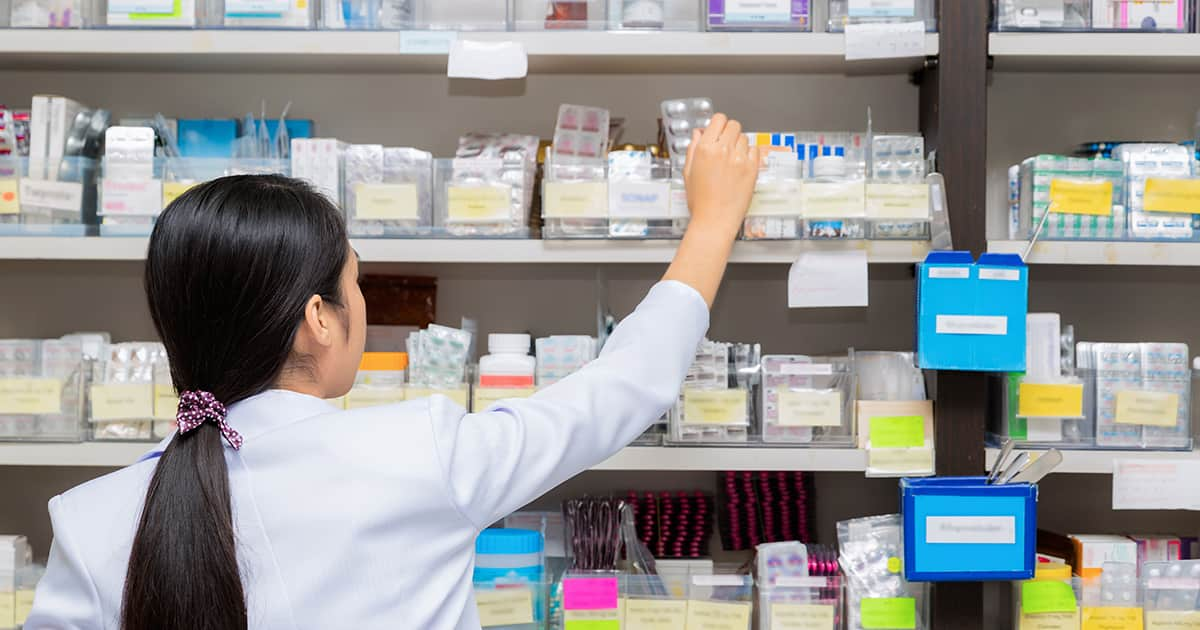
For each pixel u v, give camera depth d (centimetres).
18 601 188
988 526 174
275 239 99
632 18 188
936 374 185
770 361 188
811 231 181
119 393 188
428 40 185
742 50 184
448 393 186
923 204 179
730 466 185
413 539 98
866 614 183
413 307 226
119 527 97
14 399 187
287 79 230
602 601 182
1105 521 228
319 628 92
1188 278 228
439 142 231
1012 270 175
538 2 190
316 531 94
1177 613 181
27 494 231
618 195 181
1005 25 183
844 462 184
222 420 97
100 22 192
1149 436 187
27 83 229
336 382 110
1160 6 184
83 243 185
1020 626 181
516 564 182
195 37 187
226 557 90
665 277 148
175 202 100
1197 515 227
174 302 98
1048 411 184
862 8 185
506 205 185
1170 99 228
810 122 228
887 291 229
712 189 154
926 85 208
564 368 186
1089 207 184
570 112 198
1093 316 230
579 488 230
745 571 201
